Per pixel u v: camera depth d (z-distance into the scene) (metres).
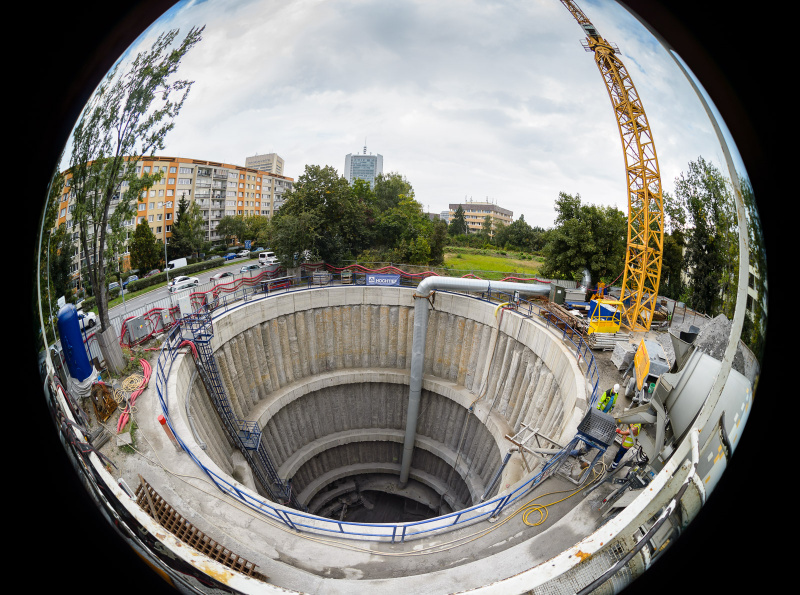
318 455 34.69
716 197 21.12
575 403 19.38
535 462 21.53
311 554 12.97
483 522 14.27
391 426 35.94
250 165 99.06
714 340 12.52
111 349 19.62
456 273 40.22
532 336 27.17
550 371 24.91
